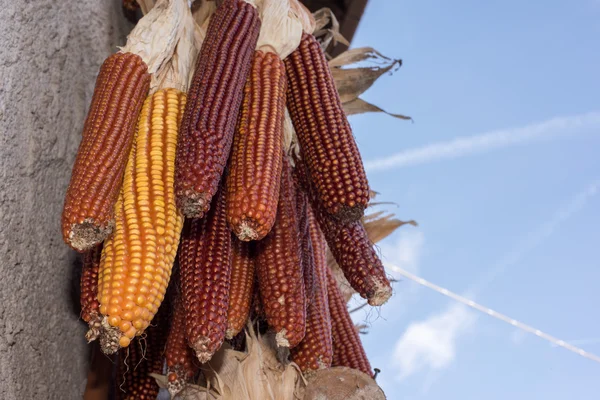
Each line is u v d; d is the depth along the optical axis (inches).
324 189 37.2
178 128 35.9
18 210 38.7
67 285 43.0
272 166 35.0
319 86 39.6
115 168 33.2
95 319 32.6
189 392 36.7
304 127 38.9
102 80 35.7
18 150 38.8
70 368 42.9
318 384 37.2
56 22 43.4
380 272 37.0
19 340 38.3
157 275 32.0
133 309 31.1
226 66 36.4
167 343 35.9
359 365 41.6
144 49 37.7
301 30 40.6
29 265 39.5
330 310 42.5
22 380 38.3
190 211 32.7
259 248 36.4
